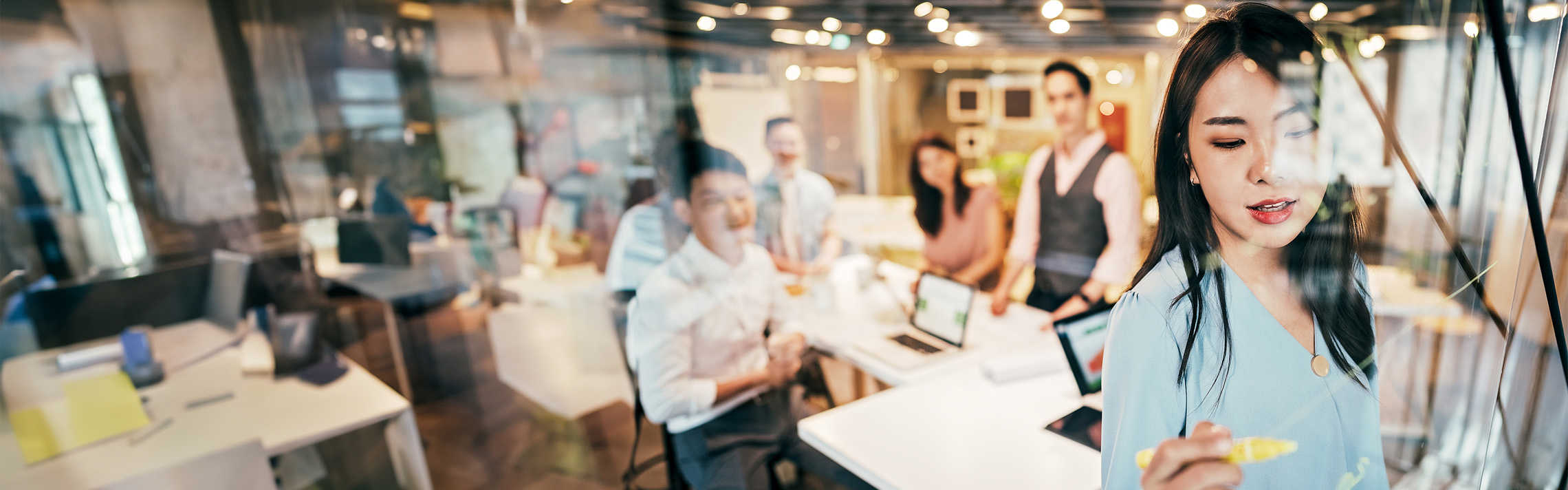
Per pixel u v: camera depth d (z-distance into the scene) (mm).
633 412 2027
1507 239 570
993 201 2062
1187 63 611
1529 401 595
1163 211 659
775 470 1379
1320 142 578
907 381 1299
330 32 3633
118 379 1241
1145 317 683
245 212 3445
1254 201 603
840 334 1543
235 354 1375
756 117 3889
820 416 1142
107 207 3184
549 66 4105
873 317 1637
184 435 1081
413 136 3916
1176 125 629
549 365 2219
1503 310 587
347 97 3713
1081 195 1715
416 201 3799
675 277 1455
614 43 4012
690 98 3943
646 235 1982
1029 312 1653
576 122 4109
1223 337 645
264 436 1083
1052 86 1730
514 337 2395
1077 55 2932
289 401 1203
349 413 1170
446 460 1935
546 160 4051
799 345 1540
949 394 1189
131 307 1518
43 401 1137
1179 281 657
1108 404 733
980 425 1073
